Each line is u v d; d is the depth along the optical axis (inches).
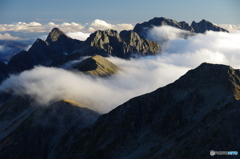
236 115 4067.4
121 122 6264.8
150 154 4864.7
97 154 5674.2
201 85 5925.2
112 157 5502.0
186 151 4087.1
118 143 5792.3
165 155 4407.0
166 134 5408.5
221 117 4281.5
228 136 3855.8
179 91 6254.9
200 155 3831.2
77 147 6259.8
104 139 6082.7
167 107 6107.3
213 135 3978.8
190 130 4697.3
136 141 5649.6
